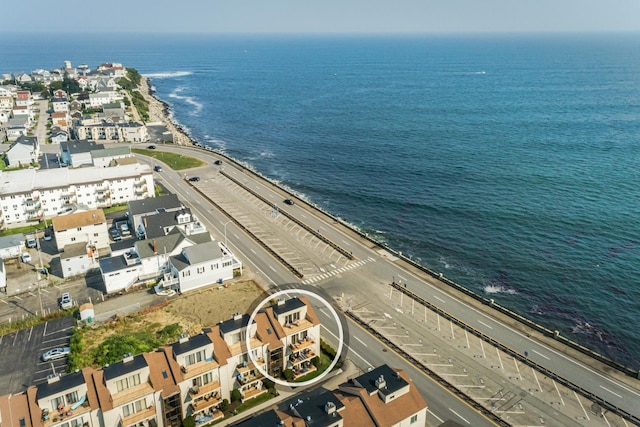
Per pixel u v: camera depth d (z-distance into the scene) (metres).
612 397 76.62
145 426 66.69
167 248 111.38
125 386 66.31
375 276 114.12
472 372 82.19
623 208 160.88
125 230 132.62
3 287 108.94
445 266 127.12
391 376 67.00
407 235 144.88
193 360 71.56
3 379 80.38
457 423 65.31
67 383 63.97
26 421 60.47
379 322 96.12
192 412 71.19
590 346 96.25
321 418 59.44
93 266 116.44
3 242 122.81
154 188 164.62
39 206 142.75
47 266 118.81
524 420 71.94
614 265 126.44
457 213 160.00
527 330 94.12
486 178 192.25
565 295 114.00
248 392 76.62
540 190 178.38
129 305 101.88
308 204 157.88
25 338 91.38
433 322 96.50
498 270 125.00
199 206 154.25
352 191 181.50
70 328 94.25
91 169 161.62
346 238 134.12
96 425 64.38
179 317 97.31
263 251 125.44
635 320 105.12
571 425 71.06
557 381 80.19
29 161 195.25
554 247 136.12
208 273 108.75
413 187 184.62
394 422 61.88
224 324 76.88
